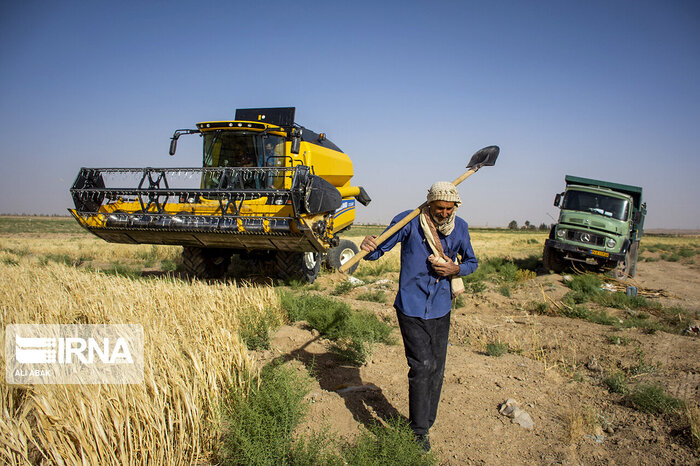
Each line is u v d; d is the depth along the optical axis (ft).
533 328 21.63
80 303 18.56
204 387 10.45
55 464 8.13
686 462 9.99
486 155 10.60
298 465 9.25
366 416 11.92
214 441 10.14
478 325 21.67
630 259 46.44
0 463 7.92
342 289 29.48
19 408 10.28
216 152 32.30
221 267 35.29
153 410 9.14
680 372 15.55
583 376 15.85
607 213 43.50
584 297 29.84
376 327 18.70
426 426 10.41
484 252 78.02
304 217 25.93
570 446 10.90
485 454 10.46
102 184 29.73
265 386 11.39
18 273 25.72
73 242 80.94
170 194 27.86
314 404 12.37
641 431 11.59
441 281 10.62
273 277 35.40
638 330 21.62
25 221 249.96
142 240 30.07
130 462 8.54
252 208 27.09
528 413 12.58
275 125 31.45
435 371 10.85
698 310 29.53
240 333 16.85
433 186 10.09
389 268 44.83
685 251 84.79
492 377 15.05
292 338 18.10
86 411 8.64
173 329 14.92
